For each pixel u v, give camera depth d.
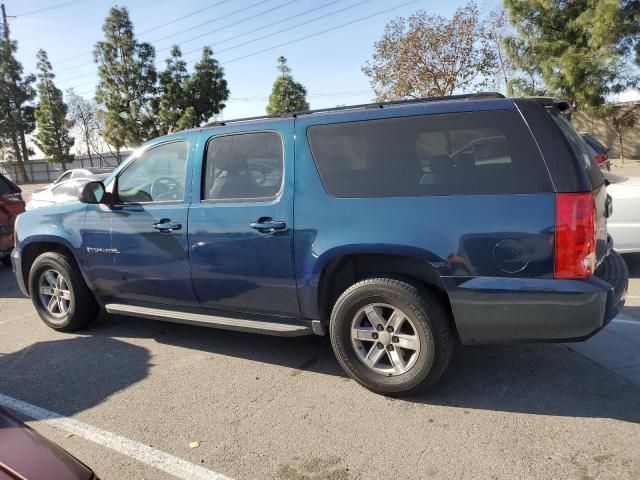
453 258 3.29
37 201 11.59
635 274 6.51
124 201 4.70
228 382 4.04
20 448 1.88
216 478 2.88
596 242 3.22
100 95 38.19
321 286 3.76
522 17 23.36
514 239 3.15
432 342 3.42
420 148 3.46
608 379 3.76
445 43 27.12
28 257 5.50
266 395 3.79
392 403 3.58
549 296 3.11
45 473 1.78
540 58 23.38
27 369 4.48
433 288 3.56
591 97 22.30
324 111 3.88
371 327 3.67
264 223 3.85
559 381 3.77
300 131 3.82
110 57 37.06
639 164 25.56
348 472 2.87
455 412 3.42
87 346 4.94
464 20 27.06
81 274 5.12
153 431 3.38
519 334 3.24
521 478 2.73
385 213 3.46
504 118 3.26
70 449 3.22
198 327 5.33
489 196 3.23
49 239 5.11
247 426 3.38
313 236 3.68
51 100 46.84
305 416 3.47
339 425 3.34
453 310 3.33
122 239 4.61
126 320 5.67
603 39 21.50
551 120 3.19
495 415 3.36
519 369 3.98
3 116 49.47
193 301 4.39
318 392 3.79
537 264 3.12
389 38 28.02
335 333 3.73
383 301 3.55
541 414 3.34
